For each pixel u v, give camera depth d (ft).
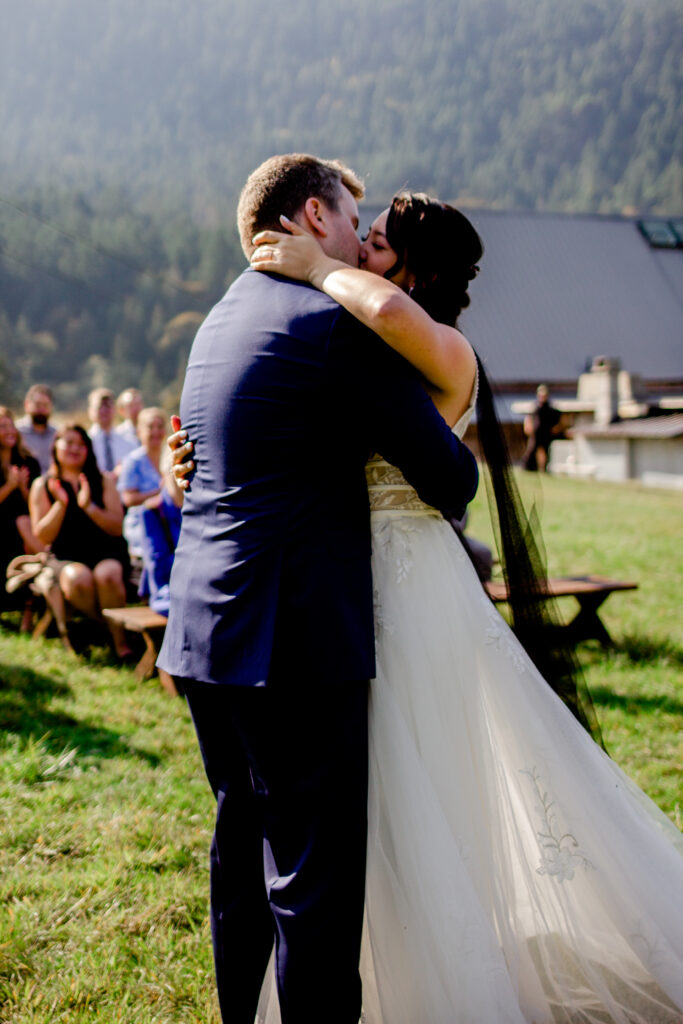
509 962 6.20
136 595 18.76
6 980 7.43
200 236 279.69
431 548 6.58
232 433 5.87
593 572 26.45
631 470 66.18
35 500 18.49
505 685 6.60
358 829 5.80
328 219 6.25
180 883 8.87
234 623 5.79
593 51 437.58
